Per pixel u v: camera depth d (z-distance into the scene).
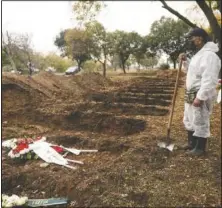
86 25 12.51
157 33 36.25
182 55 6.01
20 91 11.57
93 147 6.54
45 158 5.76
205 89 5.16
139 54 36.62
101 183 4.79
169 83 18.38
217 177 5.01
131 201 4.44
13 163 5.75
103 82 18.42
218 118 8.87
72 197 4.62
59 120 8.70
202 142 5.71
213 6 11.41
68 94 13.65
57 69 30.77
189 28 35.84
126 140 6.58
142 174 5.07
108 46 30.73
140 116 8.89
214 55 5.24
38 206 4.41
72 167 5.46
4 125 8.37
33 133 7.64
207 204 4.34
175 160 5.54
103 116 8.45
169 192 4.59
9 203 4.29
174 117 8.83
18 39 18.84
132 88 16.34
